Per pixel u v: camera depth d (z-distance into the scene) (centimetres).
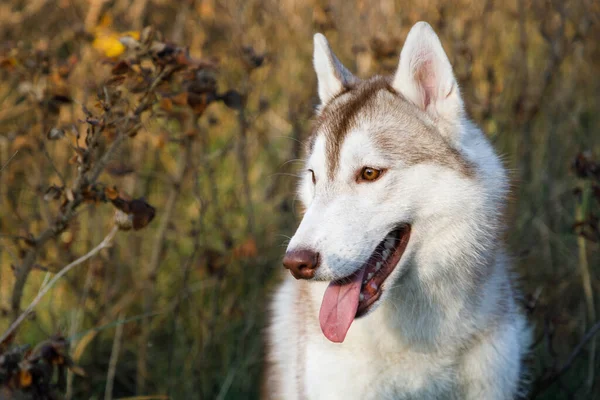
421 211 425
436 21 712
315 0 745
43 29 767
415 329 436
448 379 447
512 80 753
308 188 464
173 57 452
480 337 446
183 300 656
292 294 498
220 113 794
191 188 741
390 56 611
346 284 416
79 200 446
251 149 758
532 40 861
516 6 824
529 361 549
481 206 435
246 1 765
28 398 380
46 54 540
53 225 456
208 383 605
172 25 830
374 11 732
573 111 793
